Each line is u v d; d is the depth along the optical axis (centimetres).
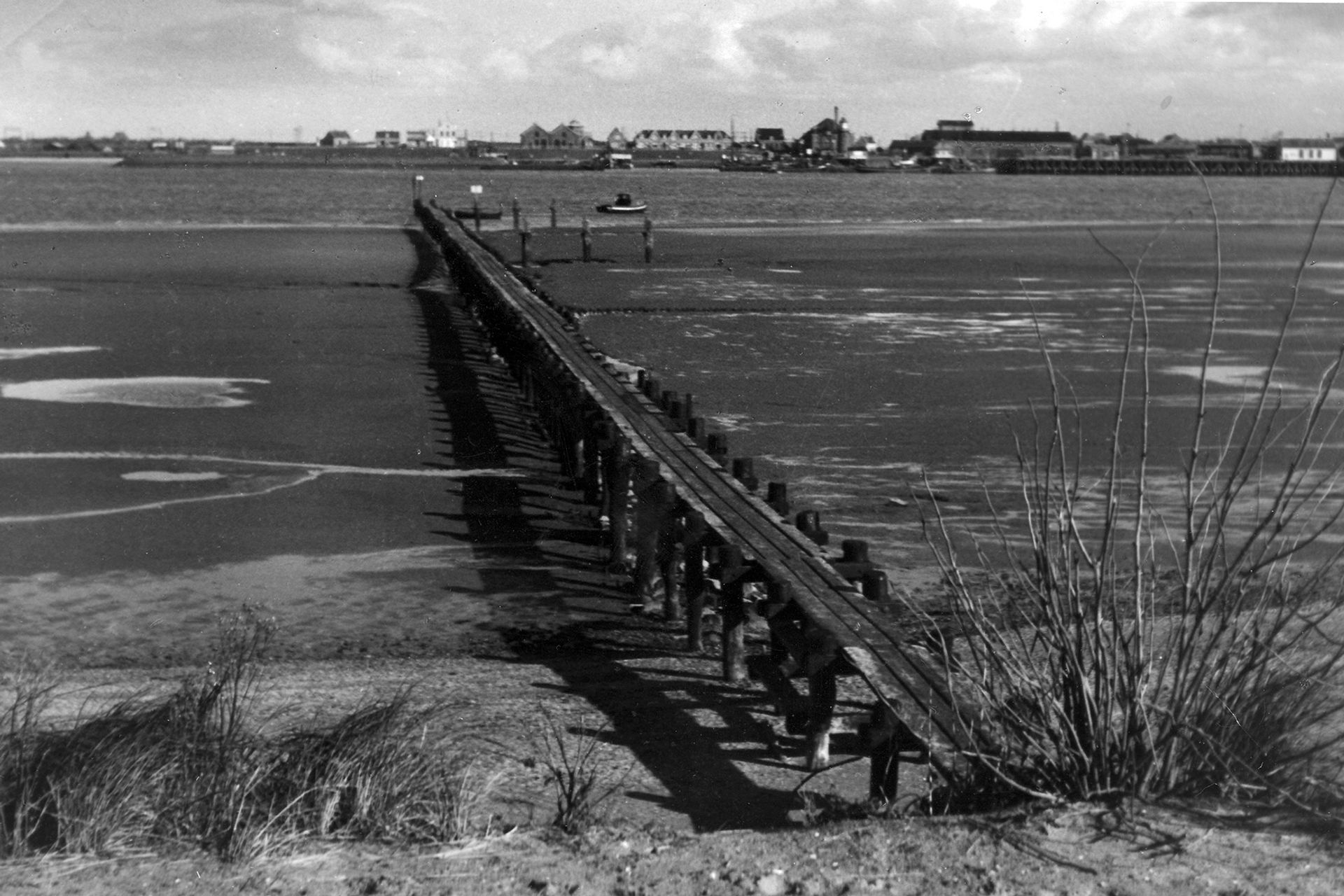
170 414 1552
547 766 561
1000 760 438
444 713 646
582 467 1272
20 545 1030
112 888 380
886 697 511
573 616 895
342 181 11962
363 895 379
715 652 814
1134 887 368
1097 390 1756
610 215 6762
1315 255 4003
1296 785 429
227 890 380
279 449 1389
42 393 1673
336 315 2558
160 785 431
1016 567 551
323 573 982
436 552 1044
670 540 875
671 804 539
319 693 684
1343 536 953
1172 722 427
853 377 1883
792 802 543
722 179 12988
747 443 1444
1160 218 6462
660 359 2072
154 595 917
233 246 4203
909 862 390
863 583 653
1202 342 2192
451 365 1983
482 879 390
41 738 454
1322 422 1459
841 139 13512
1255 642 445
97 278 3161
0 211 6194
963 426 1528
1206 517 463
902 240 4962
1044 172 12962
